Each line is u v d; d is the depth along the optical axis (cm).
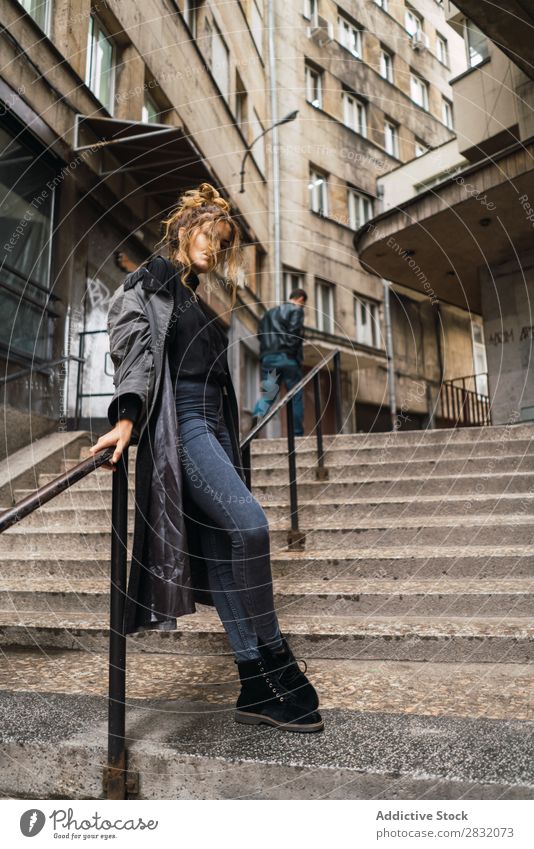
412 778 122
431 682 187
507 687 179
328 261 1367
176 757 135
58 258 632
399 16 1116
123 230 757
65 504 403
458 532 290
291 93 1295
